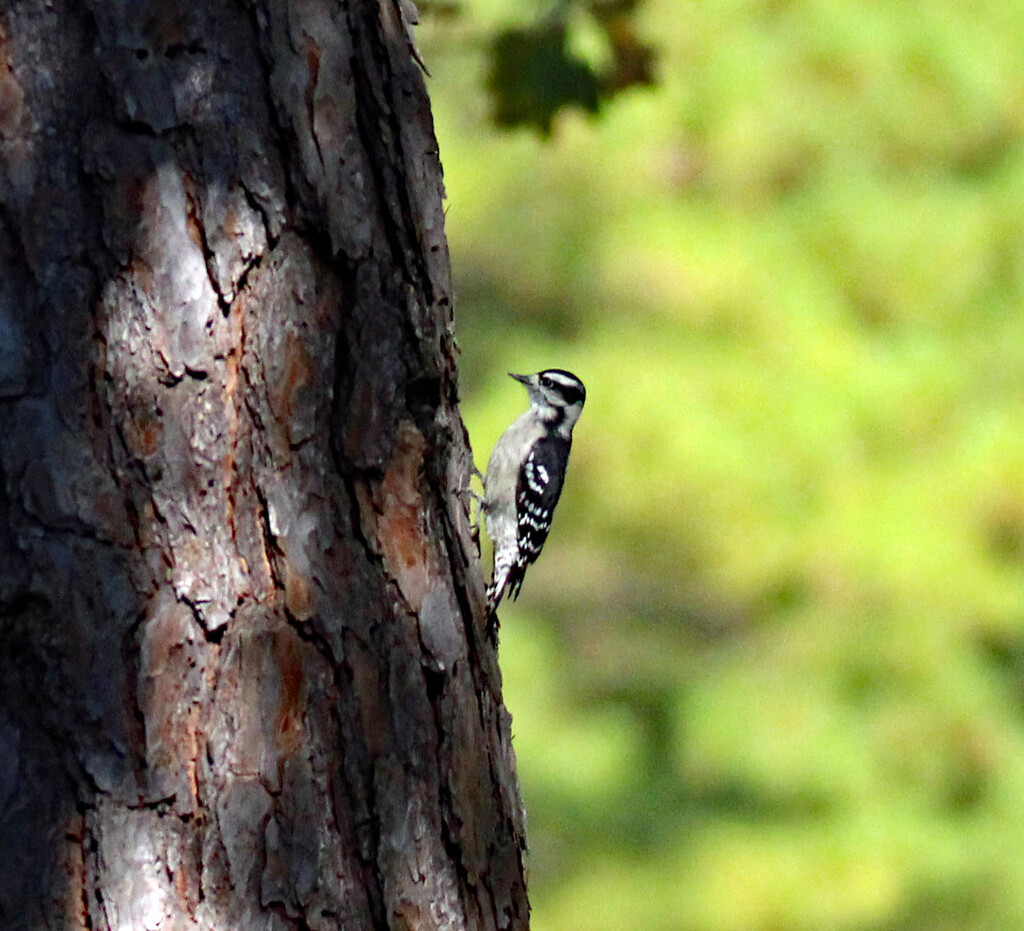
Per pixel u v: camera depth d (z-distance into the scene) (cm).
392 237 595
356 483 578
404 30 613
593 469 1938
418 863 581
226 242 549
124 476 530
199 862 532
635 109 2005
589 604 2383
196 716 535
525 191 2075
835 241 1972
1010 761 1962
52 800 518
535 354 2019
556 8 1246
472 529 650
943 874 1950
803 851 1969
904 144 1988
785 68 1978
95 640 523
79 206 530
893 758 1972
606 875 2048
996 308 1988
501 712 654
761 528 1905
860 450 1920
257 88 558
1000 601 1894
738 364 1947
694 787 2123
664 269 1962
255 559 550
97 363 529
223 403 546
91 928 521
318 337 569
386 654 579
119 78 535
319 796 554
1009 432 1908
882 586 1897
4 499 518
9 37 529
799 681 1989
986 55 1978
